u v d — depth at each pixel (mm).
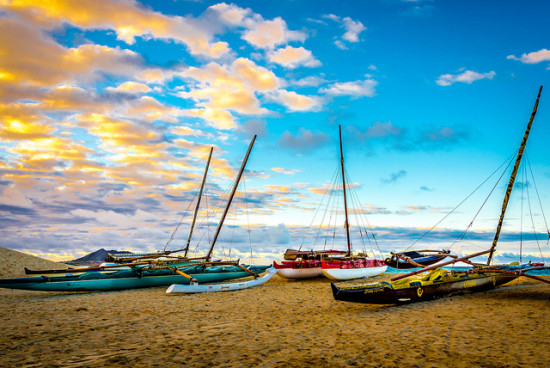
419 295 12242
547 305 11367
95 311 11898
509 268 15750
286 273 21625
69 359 6531
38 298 15367
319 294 15734
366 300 11156
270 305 12969
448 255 24109
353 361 6301
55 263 31219
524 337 7648
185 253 30281
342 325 9312
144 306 12922
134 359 6523
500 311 10531
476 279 14438
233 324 9719
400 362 6195
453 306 11492
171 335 8461
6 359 6531
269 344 7543
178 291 15984
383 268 24469
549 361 6074
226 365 6172
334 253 26359
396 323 9320
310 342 7660
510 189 19375
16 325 9633
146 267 18984
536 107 19359
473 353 6602
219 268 21797
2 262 26125
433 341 7477
